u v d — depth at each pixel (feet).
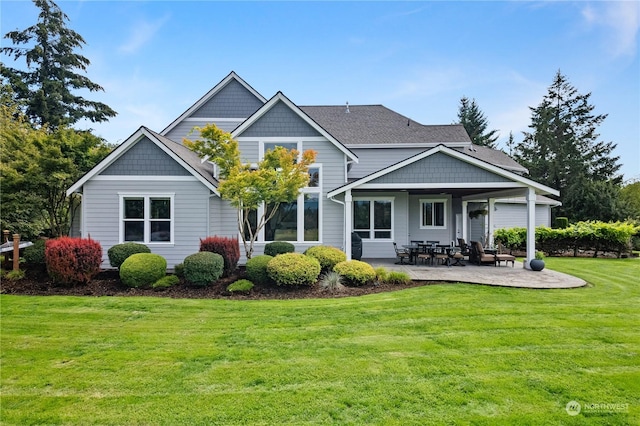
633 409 13.04
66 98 103.14
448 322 23.21
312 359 17.37
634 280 38.32
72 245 33.04
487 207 65.05
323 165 47.24
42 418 12.54
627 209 91.71
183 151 48.44
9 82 94.38
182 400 13.66
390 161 61.77
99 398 13.87
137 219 42.14
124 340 20.22
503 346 19.04
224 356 17.81
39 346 19.33
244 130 47.24
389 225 53.93
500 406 13.17
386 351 18.37
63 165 43.88
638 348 18.83
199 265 32.60
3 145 48.47
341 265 35.40
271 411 12.85
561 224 77.10
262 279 33.68
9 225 51.01
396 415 12.55
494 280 36.27
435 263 48.80
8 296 30.07
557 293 31.32
